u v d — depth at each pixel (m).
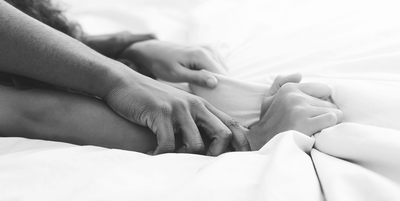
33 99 0.66
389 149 0.48
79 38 1.01
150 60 0.96
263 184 0.46
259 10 1.36
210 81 0.78
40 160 0.53
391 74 0.71
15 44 0.60
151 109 0.64
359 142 0.51
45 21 0.88
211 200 0.44
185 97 0.67
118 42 1.04
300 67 0.85
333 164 0.50
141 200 0.46
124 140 0.67
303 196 0.45
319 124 0.61
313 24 1.07
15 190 0.49
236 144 0.67
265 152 0.56
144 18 1.40
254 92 0.75
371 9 1.05
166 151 0.63
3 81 0.67
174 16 1.46
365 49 0.83
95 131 0.67
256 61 0.95
